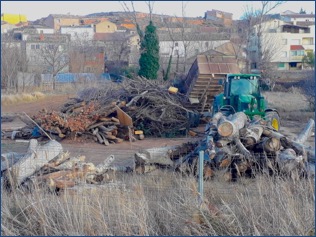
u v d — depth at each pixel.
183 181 8.91
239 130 11.48
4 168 9.81
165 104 20.11
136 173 10.62
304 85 30.23
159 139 19.41
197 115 20.17
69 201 7.59
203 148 11.56
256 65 39.66
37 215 7.39
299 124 23.14
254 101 16.78
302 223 7.03
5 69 32.97
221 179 10.29
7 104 29.11
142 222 7.08
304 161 10.30
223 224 7.16
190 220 7.18
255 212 7.34
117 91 21.00
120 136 18.98
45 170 9.91
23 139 19.52
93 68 37.09
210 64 21.66
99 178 10.21
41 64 35.59
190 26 41.91
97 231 7.08
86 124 18.72
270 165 9.64
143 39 30.59
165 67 37.72
